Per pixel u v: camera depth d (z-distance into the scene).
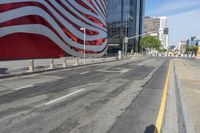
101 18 74.69
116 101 10.09
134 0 123.19
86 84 14.93
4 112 8.14
